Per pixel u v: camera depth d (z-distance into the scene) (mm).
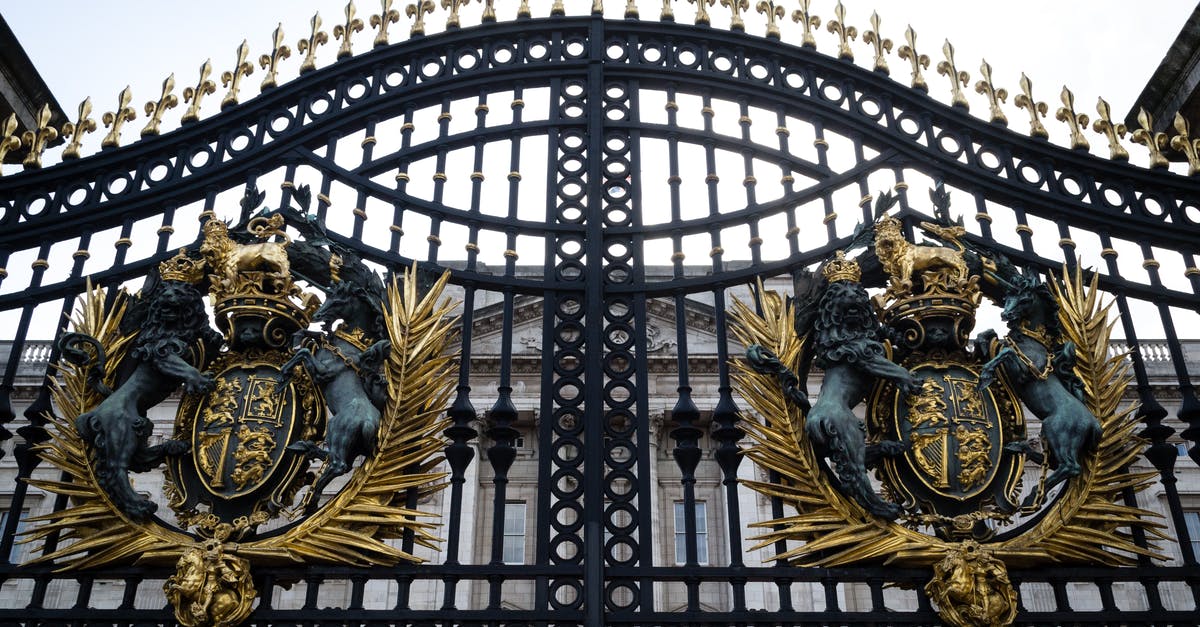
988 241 5254
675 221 5363
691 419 4801
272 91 5645
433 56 5836
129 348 4867
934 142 5531
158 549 4445
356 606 4414
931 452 4625
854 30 5875
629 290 5191
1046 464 4590
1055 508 4605
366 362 4699
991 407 4723
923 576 4488
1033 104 5684
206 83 5703
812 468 4617
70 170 5461
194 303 4840
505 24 5871
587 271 5191
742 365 4891
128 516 4512
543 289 5203
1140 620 4406
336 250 5059
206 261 4961
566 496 4688
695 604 4438
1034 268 5238
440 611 4391
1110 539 4527
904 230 5289
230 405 4672
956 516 4562
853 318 4762
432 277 5152
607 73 5789
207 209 5406
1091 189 5457
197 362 4820
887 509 4469
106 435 4531
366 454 4637
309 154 5492
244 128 5633
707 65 5785
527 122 5633
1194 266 5316
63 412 4676
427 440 4711
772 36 5805
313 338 4730
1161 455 4770
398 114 5695
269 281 4887
